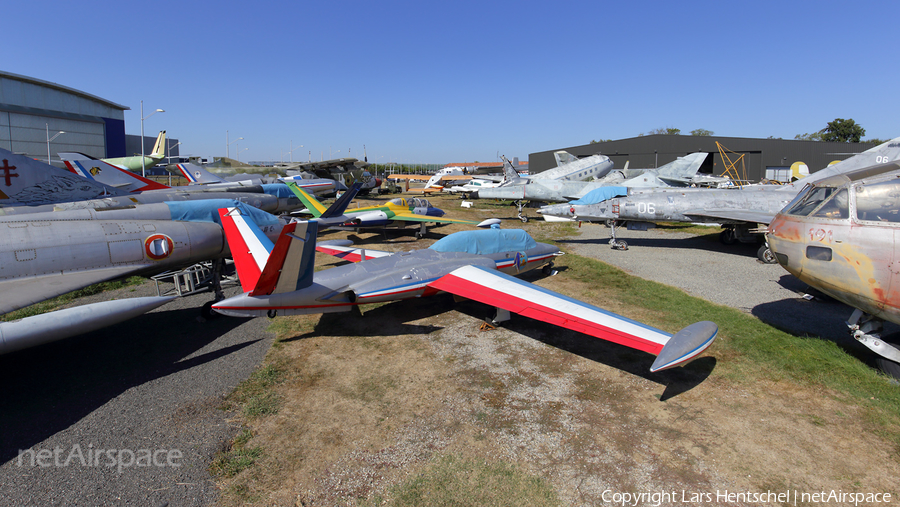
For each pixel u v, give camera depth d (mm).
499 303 7285
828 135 74312
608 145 63375
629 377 6336
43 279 7273
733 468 4367
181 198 14133
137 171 48031
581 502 3947
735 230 15867
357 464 4512
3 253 7055
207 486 4215
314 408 5609
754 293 10312
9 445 4863
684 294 10203
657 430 5023
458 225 23656
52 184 10031
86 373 6629
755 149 51531
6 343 5520
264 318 9070
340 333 8227
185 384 6266
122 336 8094
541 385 6141
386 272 8438
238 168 38688
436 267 8883
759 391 5809
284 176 38031
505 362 6918
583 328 6086
